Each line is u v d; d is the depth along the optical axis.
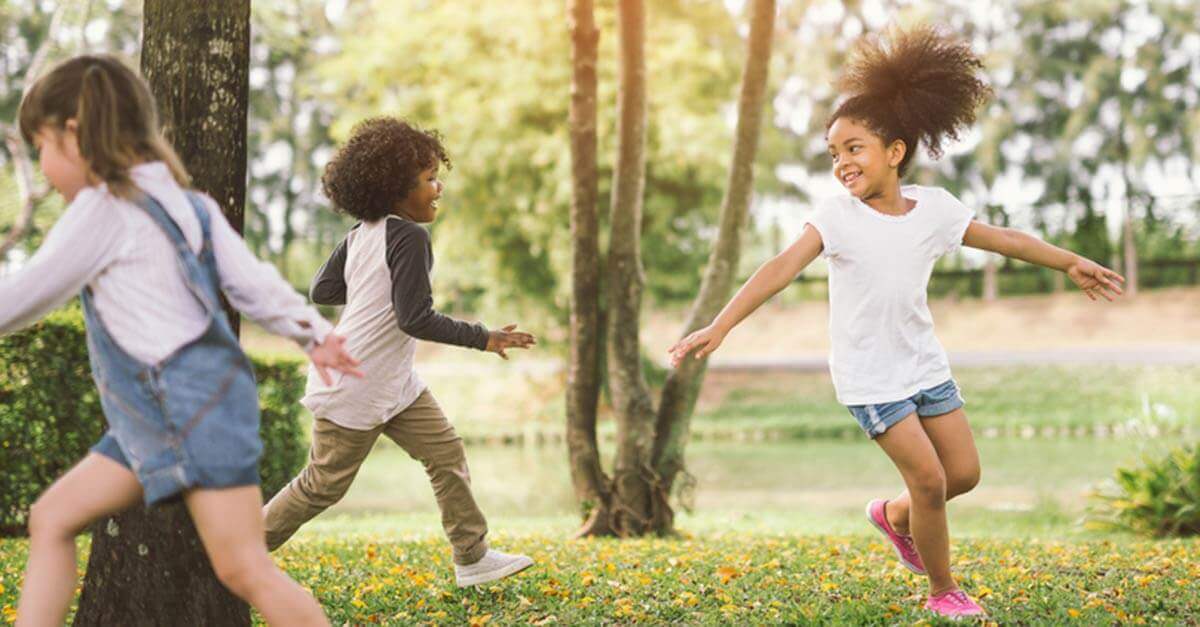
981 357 26.50
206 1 3.57
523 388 23.92
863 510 11.59
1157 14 31.36
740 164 8.22
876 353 3.88
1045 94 32.50
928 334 3.98
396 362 4.12
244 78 3.66
